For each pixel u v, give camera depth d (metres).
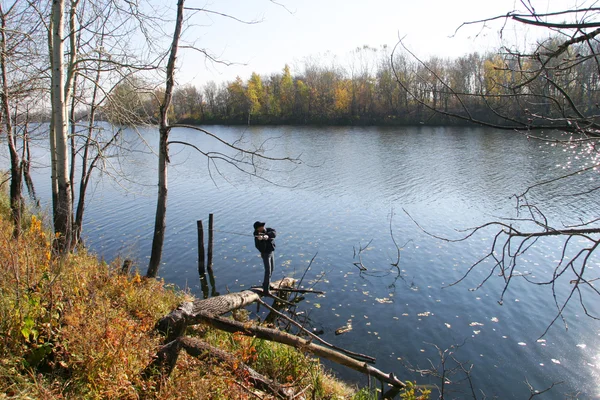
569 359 8.55
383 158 34.09
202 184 27.14
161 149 10.17
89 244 15.42
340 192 23.73
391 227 17.38
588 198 19.44
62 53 7.43
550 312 10.42
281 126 63.12
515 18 2.45
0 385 3.84
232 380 4.89
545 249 14.20
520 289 11.66
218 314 8.86
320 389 6.40
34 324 4.59
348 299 11.44
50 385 4.08
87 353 4.47
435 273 12.95
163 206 10.41
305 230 17.33
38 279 5.46
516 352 8.85
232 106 62.16
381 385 7.59
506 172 26.42
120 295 6.90
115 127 10.29
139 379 4.60
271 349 7.09
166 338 5.89
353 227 17.55
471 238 15.69
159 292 8.07
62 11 7.27
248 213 19.98
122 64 7.93
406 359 8.70
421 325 10.00
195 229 17.58
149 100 10.64
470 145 39.22
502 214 18.19
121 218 19.06
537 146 33.66
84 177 11.81
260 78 67.25
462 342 9.28
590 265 12.73
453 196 21.64
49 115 12.23
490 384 7.87
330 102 66.12
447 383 7.88
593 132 2.43
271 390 5.24
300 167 32.09
